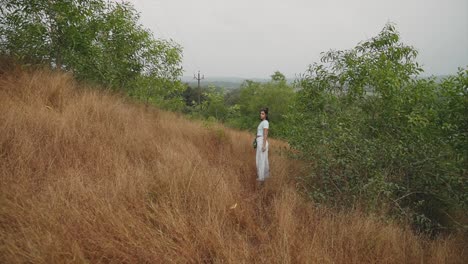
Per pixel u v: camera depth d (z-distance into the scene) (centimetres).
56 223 229
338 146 409
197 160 451
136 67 830
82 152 374
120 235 236
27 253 196
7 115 375
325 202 382
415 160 393
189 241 245
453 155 400
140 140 470
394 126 490
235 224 305
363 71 552
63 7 590
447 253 289
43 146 361
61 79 552
